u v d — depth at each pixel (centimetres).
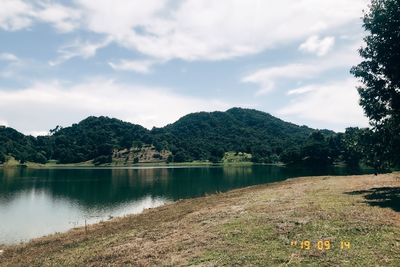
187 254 1811
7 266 2278
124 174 15038
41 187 9588
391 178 4797
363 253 1552
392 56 3147
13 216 5153
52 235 3509
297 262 1527
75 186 9838
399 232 1783
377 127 3475
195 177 12444
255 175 12581
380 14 3159
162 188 8788
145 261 1823
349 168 15312
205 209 3291
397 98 3241
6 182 11219
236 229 2112
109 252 2119
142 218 3644
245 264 1566
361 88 3516
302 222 2077
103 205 6175
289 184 5016
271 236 1898
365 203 2561
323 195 3138
